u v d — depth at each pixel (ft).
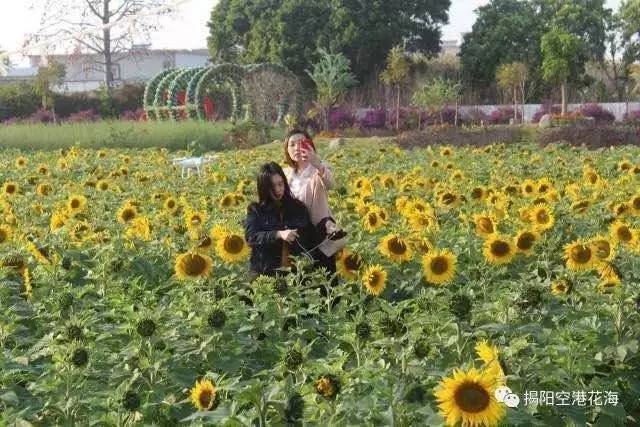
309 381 15.64
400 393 13.34
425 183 39.73
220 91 168.45
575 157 63.21
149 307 21.03
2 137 98.22
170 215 32.22
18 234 28.73
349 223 31.09
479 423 11.28
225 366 17.46
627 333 17.38
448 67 216.13
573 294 19.48
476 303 19.56
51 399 15.15
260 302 20.68
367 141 104.42
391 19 202.49
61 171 56.85
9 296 22.72
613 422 15.01
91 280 25.29
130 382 15.40
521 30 205.05
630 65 215.72
